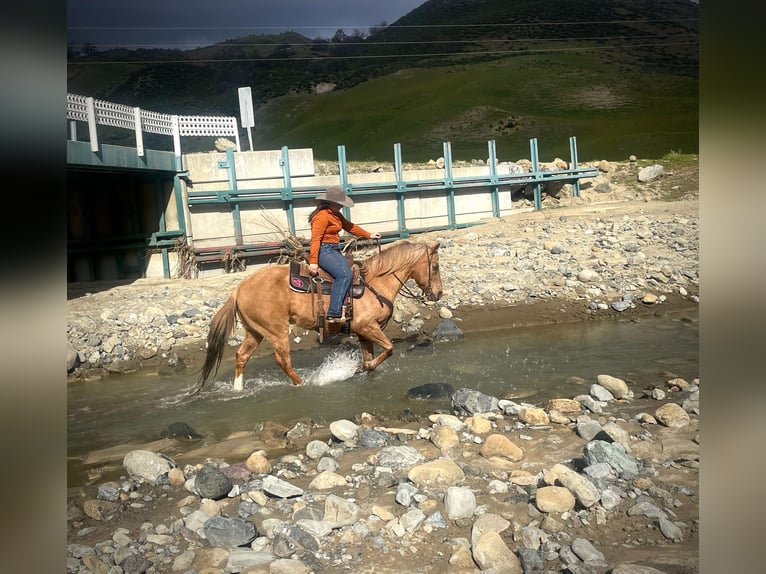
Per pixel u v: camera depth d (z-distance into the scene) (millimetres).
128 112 12188
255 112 76125
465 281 11891
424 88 70375
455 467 4559
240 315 7223
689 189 20672
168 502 4520
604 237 14453
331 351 9227
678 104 56531
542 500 3979
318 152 50969
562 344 8906
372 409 6574
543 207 20000
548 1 122750
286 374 7773
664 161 23891
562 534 3648
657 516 3797
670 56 85062
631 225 15500
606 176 22781
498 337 9492
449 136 48969
